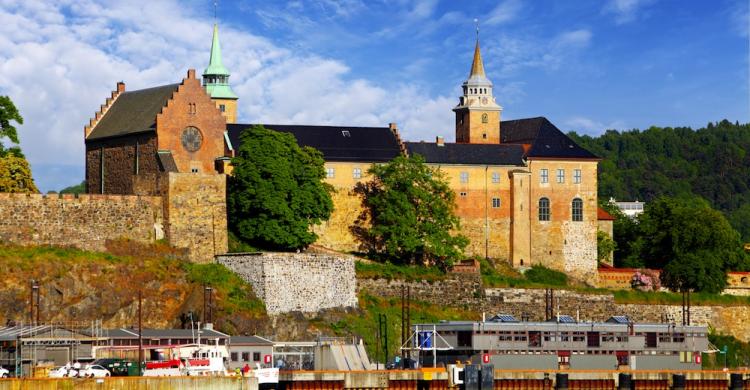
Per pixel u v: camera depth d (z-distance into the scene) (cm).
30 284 17012
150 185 18788
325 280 18625
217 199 18838
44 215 17838
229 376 14488
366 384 15525
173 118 19738
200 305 17588
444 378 15800
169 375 14525
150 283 17750
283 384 15262
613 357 17612
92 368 14412
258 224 19150
